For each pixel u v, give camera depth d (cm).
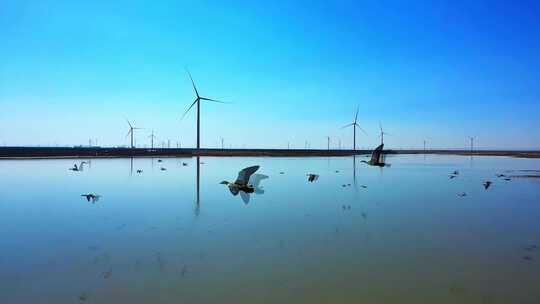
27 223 1975
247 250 1483
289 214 2198
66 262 1344
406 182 4025
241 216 2145
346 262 1343
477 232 1773
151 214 2203
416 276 1214
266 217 2117
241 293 1088
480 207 2459
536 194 3095
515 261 1357
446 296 1073
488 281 1177
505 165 7906
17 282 1168
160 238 1659
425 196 2952
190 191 3206
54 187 3481
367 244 1567
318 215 2172
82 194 3016
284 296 1070
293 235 1709
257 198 2828
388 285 1145
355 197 2894
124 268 1282
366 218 2091
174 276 1212
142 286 1136
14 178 4328
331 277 1205
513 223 1969
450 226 1897
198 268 1284
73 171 5347
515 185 3784
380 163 7081
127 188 3406
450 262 1345
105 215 2181
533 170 6100
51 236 1702
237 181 3353
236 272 1245
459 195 3014
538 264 1327
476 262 1347
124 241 1612
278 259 1375
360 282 1166
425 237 1677
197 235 1714
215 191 3209
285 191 3241
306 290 1108
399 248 1508
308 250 1482
